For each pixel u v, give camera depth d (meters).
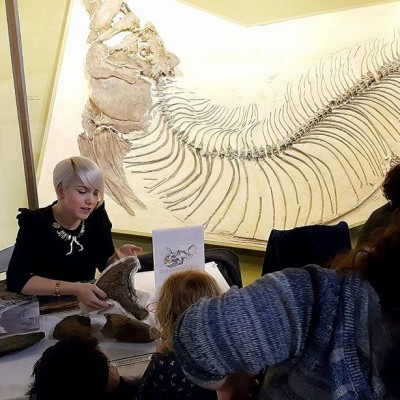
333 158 2.85
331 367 0.69
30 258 1.74
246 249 3.00
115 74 3.10
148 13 3.06
